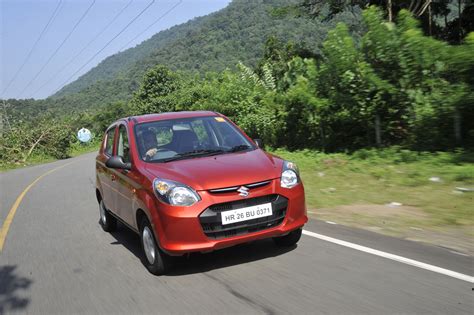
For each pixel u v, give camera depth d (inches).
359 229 262.4
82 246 285.6
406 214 291.6
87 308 183.9
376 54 487.8
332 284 180.7
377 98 499.2
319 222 286.5
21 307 192.4
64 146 1801.2
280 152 642.2
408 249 216.8
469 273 181.5
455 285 170.7
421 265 193.5
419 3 1149.7
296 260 212.5
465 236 237.1
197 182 200.1
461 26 1247.5
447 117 448.5
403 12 484.1
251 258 221.3
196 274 207.6
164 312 171.5
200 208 195.5
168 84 3452.3
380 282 178.5
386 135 525.3
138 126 259.6
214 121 266.2
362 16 503.8
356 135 572.4
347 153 545.6
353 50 512.1
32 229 358.6
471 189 323.6
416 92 474.6
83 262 249.1
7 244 313.9
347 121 539.8
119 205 263.0
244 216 199.6
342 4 1317.7
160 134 250.5
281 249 230.7
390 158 458.6
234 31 7357.3
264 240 247.3
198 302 176.7
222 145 249.1
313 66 576.7
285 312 160.7
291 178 214.7
